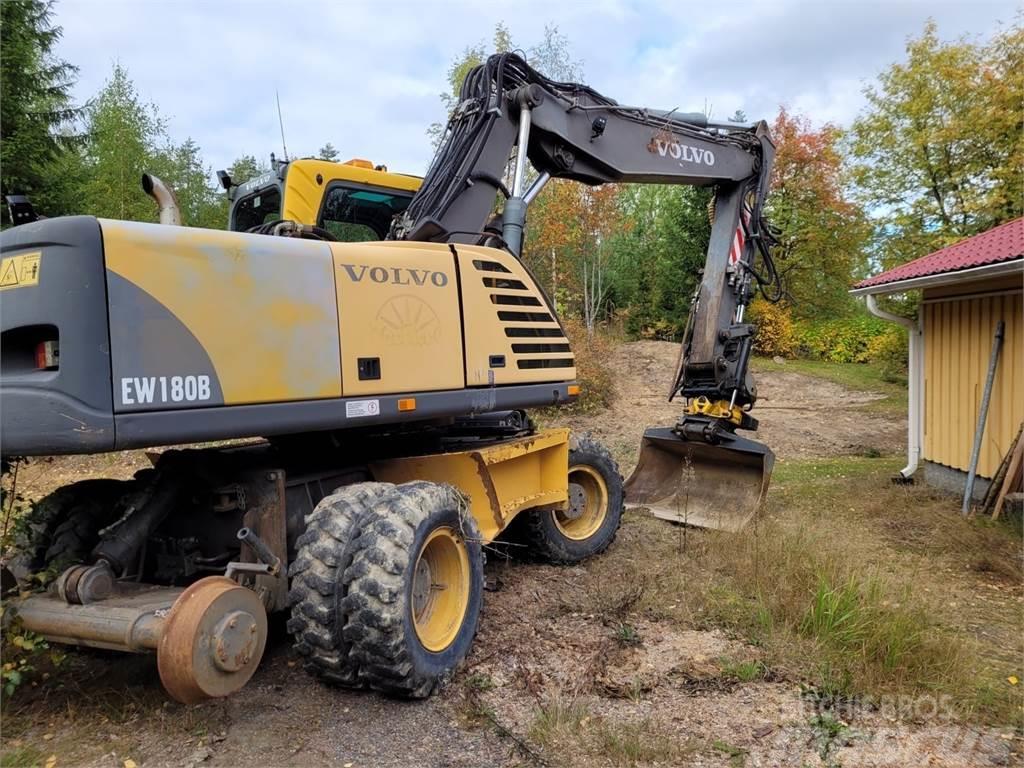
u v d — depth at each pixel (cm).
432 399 416
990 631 464
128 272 297
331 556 340
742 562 550
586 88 617
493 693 369
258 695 362
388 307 397
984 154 1828
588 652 417
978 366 820
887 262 1941
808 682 383
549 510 578
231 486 385
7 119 1445
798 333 2455
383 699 360
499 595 514
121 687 364
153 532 398
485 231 556
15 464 375
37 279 289
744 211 757
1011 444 758
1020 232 805
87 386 283
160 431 299
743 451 709
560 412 1501
